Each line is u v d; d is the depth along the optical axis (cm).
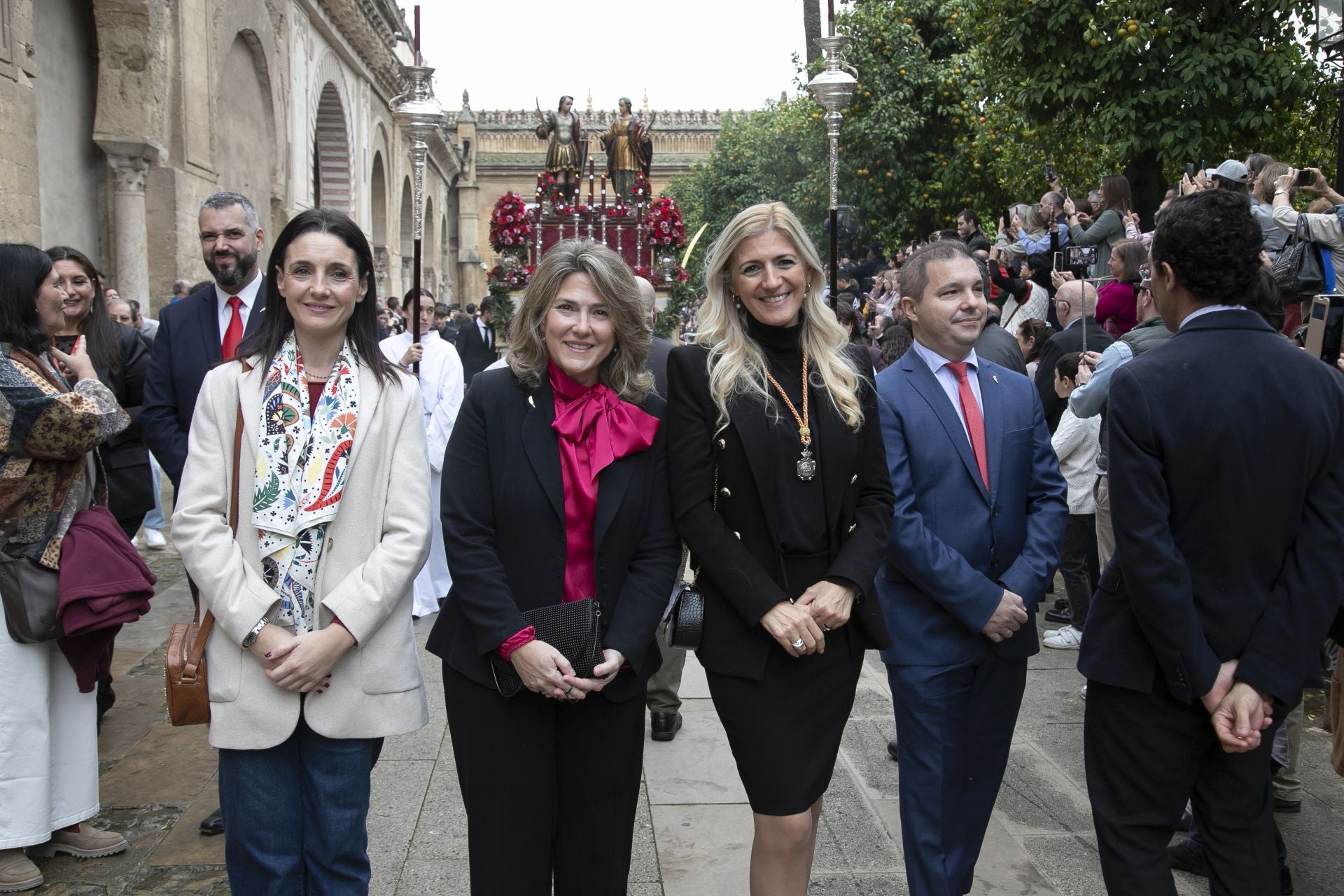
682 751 452
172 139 1199
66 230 1103
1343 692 304
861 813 392
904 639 310
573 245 268
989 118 1460
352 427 270
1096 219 771
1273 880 251
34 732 335
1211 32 1002
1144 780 256
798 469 266
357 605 260
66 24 1107
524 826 260
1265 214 545
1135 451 245
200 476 264
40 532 331
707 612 271
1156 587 239
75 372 364
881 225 1845
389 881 340
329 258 265
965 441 316
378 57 2369
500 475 263
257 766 263
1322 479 244
